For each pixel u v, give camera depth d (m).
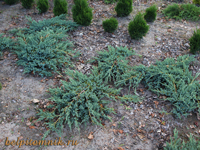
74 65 4.85
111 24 5.64
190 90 4.05
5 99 3.92
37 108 3.82
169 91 4.04
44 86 4.29
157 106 4.02
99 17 6.84
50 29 5.54
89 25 6.30
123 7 6.58
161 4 7.78
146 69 4.46
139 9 7.41
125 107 3.99
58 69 4.75
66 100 3.56
